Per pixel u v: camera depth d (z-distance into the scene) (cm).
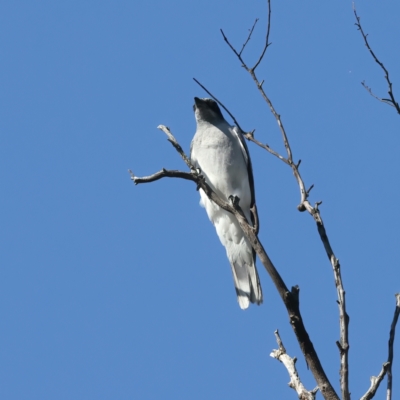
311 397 710
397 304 686
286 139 839
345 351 654
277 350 770
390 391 638
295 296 700
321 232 726
